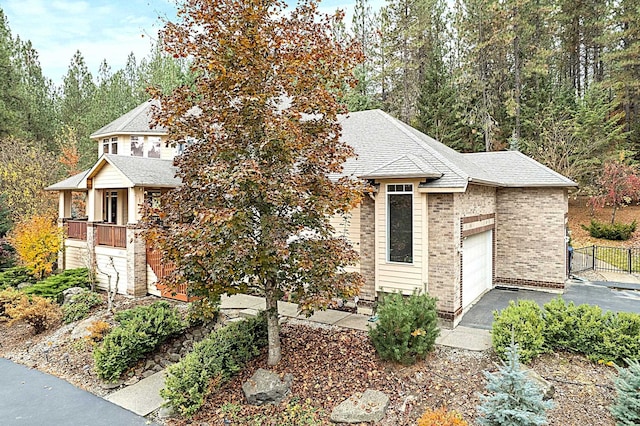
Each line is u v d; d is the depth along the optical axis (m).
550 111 28.34
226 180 6.64
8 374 9.67
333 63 7.84
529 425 5.46
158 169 16.33
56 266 19.02
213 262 7.05
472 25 30.53
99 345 9.51
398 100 34.50
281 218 7.66
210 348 8.18
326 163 8.15
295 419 6.85
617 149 27.27
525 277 15.68
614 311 12.62
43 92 38.03
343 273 8.28
